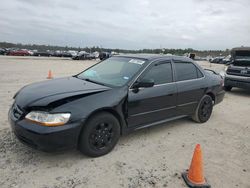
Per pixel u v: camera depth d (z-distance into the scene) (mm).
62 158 3740
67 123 3357
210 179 3447
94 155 3773
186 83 5172
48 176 3264
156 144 4477
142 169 3586
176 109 5023
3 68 17094
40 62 26844
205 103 5781
